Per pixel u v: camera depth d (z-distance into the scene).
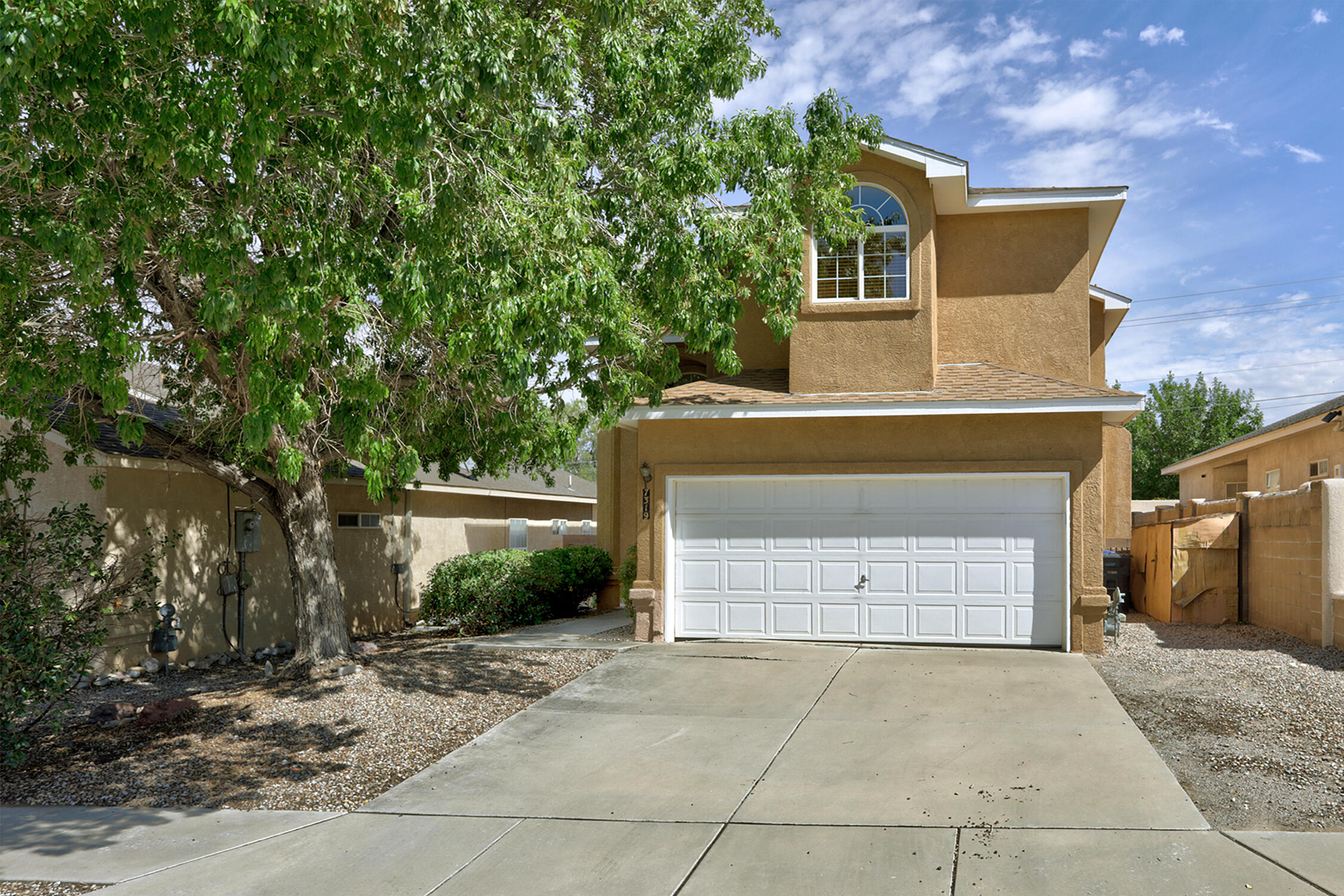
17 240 6.64
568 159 7.84
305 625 9.97
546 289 6.71
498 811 6.05
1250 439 22.14
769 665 10.10
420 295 6.07
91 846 5.57
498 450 9.85
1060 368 12.30
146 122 5.38
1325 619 10.12
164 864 5.27
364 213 7.18
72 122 5.45
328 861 5.28
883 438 11.18
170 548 11.48
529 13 9.01
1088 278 12.33
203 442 9.97
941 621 11.08
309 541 10.06
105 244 7.14
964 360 12.56
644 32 9.44
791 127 9.65
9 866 5.27
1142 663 9.94
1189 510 14.85
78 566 8.11
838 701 8.59
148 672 10.91
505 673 9.98
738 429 11.57
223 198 6.35
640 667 10.12
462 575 14.00
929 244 11.52
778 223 9.97
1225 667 9.50
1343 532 10.09
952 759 6.84
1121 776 6.30
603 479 17.25
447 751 7.46
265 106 5.43
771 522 11.56
